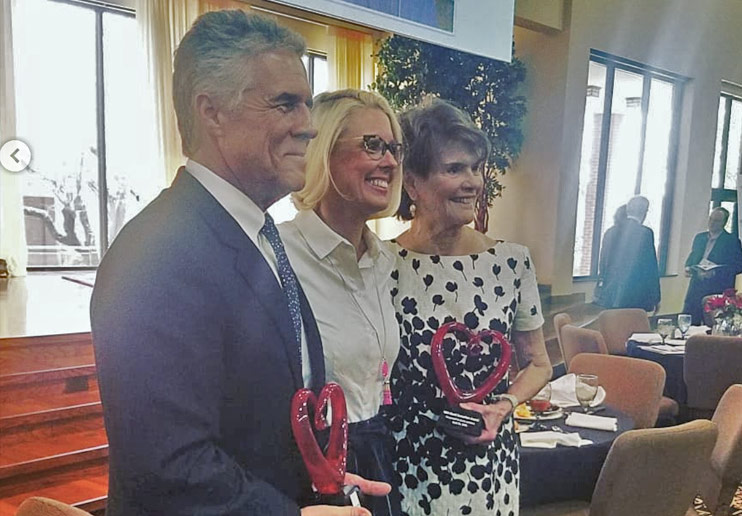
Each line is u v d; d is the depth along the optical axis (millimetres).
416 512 1090
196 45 666
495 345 1098
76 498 1217
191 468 565
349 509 737
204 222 628
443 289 1081
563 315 1626
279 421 672
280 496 650
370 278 963
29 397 1265
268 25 709
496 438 1130
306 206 863
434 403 1078
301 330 775
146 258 574
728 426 1631
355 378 909
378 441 939
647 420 1780
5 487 1228
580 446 1468
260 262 659
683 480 1338
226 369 617
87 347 1294
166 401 553
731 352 1947
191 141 677
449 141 1057
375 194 912
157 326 552
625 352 1869
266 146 698
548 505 1511
